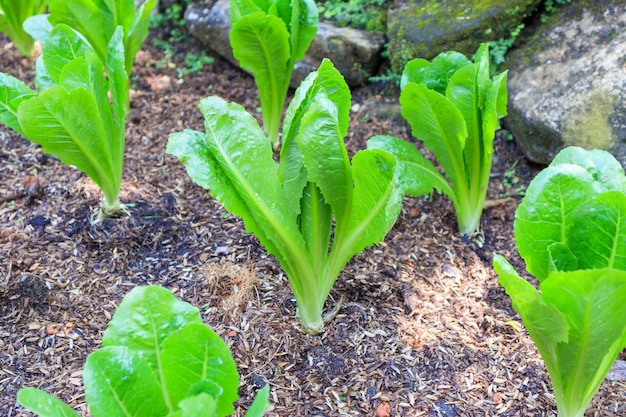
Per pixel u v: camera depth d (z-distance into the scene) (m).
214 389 0.34
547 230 0.42
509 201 0.71
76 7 0.73
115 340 0.37
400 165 0.60
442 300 0.59
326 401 0.49
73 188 0.73
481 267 0.63
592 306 0.37
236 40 0.69
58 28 0.60
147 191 0.72
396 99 0.86
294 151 0.49
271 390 0.50
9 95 0.58
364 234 0.50
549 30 0.78
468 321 0.56
